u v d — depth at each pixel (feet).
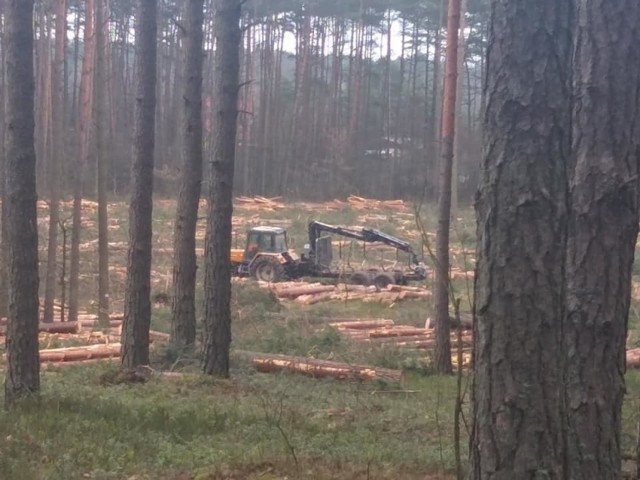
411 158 209.46
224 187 43.73
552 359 15.06
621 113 21.22
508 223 15.17
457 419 16.02
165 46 207.51
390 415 36.04
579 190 21.42
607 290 20.98
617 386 20.89
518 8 15.24
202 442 28.45
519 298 15.06
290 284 95.81
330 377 50.65
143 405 34.06
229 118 43.16
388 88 222.69
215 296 44.55
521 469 14.97
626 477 24.08
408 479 24.17
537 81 15.08
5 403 32.45
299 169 204.64
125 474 24.09
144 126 44.06
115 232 123.44
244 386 42.68
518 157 15.14
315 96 220.02
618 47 21.30
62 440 26.89
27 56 32.22
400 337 68.08
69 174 133.08
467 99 220.02
